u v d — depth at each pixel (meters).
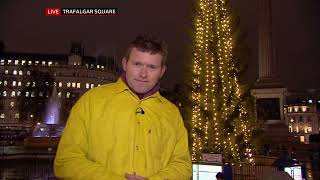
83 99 2.65
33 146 37.88
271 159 18.48
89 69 128.00
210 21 17.11
